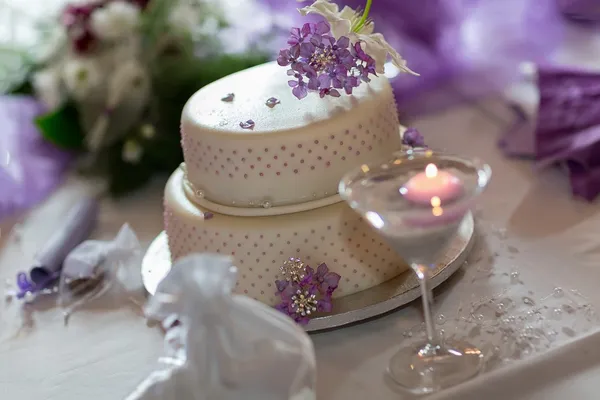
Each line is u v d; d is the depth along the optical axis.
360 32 1.19
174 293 1.02
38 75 1.61
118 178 1.56
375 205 1.04
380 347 1.15
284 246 1.16
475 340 1.14
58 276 1.35
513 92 1.59
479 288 1.21
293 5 1.70
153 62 1.57
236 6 1.65
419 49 1.74
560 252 1.25
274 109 1.20
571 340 1.10
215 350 1.01
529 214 1.34
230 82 1.29
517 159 1.48
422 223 1.02
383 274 1.20
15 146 1.62
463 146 1.55
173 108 1.57
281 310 1.15
